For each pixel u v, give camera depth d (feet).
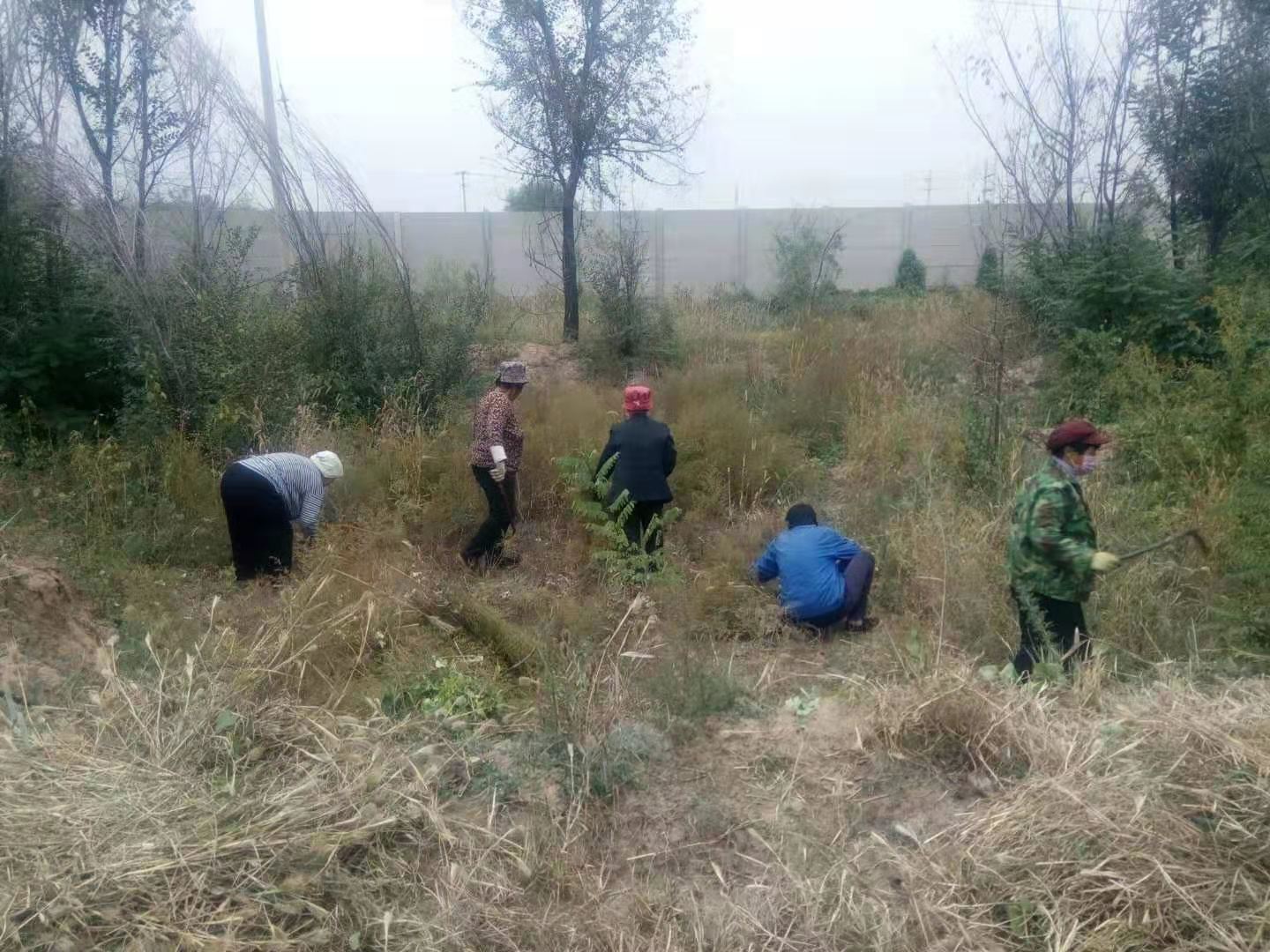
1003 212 44.04
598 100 43.98
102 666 14.55
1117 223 36.50
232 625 18.15
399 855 11.79
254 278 37.65
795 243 70.13
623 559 21.56
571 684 14.48
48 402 30.22
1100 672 14.97
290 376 30.86
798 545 20.33
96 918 10.09
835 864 11.49
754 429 29.91
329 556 21.02
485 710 15.97
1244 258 34.12
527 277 77.20
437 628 20.04
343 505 26.32
